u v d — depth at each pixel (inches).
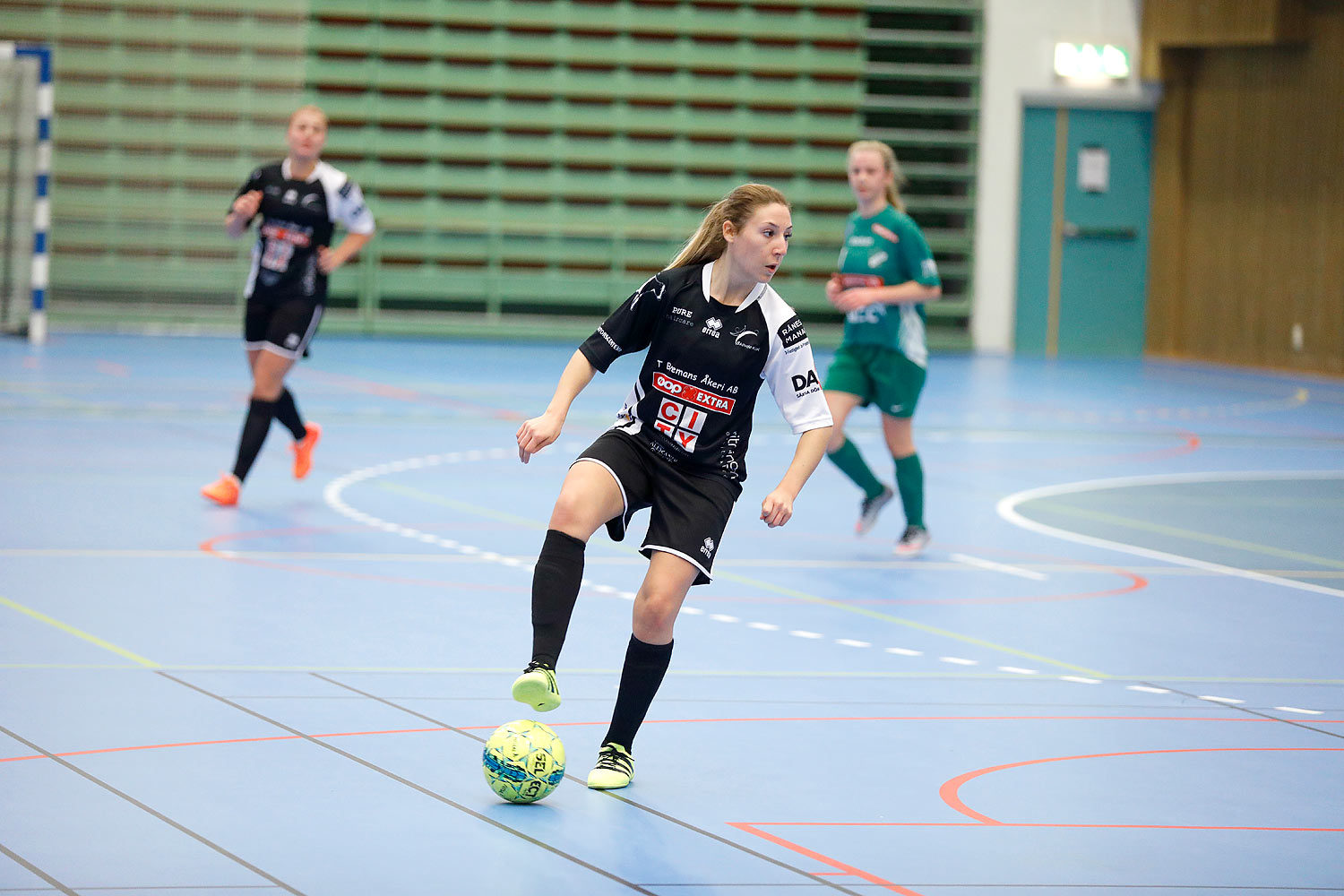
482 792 257.9
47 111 1174.3
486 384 1043.3
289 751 275.9
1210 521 606.2
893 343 515.5
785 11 1437.0
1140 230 1497.3
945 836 243.3
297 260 554.3
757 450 784.3
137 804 243.6
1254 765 289.3
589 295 1444.4
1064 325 1498.5
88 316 1373.0
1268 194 1390.3
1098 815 256.5
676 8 1428.4
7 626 363.9
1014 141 1467.8
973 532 566.9
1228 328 1438.2
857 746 294.7
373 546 491.8
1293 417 1011.9
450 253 1424.7
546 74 1422.2
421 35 1402.6
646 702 268.2
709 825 245.1
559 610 260.4
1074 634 404.5
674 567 263.9
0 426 736.3
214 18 1369.3
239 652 348.2
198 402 872.9
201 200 1380.4
